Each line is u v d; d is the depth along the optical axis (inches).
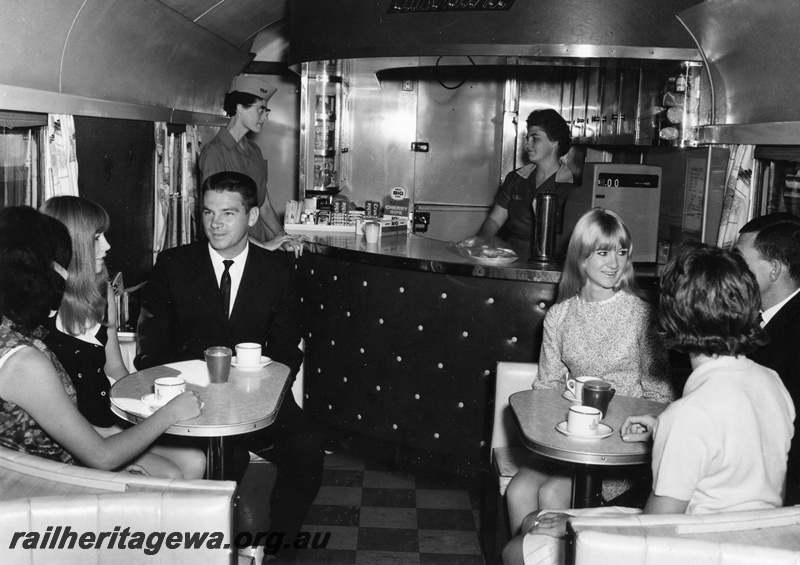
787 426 74.8
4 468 68.2
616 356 116.2
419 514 147.6
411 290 160.7
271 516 126.3
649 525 61.5
